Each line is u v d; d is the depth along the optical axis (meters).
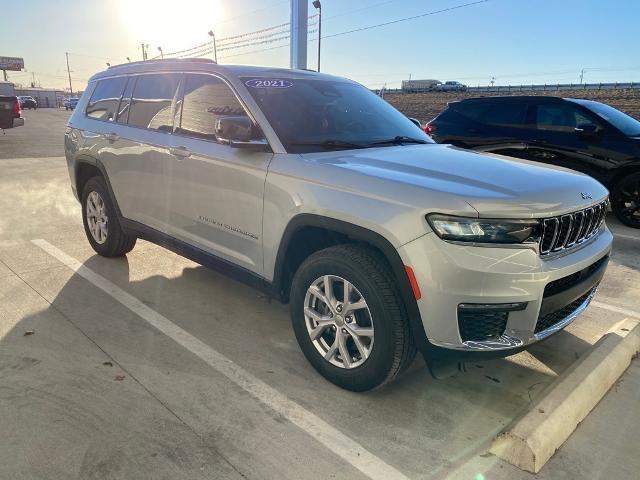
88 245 5.59
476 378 3.17
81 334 3.53
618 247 6.26
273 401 2.84
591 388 2.81
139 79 4.54
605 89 44.47
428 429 2.65
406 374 3.19
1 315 3.78
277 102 3.54
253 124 3.39
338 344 2.92
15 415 2.62
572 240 2.82
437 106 43.94
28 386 2.88
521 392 3.04
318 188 2.92
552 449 2.44
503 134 8.20
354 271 2.72
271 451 2.44
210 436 2.53
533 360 3.41
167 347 3.41
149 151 4.14
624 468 2.38
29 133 21.55
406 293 2.57
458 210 2.45
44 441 2.44
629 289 4.77
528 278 2.49
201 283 4.56
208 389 2.93
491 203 2.49
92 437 2.48
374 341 2.72
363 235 2.70
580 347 3.60
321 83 4.06
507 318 2.56
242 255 3.49
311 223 2.94
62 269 4.80
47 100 82.81
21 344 3.36
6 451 2.37
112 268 4.86
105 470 2.28
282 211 3.09
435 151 3.42
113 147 4.56
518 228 2.49
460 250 2.45
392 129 3.90
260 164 3.24
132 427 2.57
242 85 3.57
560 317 2.88
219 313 3.96
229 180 3.44
